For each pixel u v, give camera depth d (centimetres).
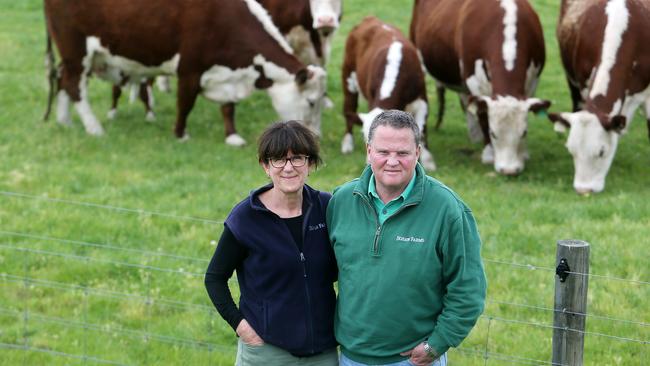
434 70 1448
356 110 1427
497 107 1199
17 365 674
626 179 1205
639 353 692
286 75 1355
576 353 510
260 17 1346
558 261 504
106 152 1283
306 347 478
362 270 459
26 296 751
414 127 445
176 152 1290
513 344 704
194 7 1309
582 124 1134
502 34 1266
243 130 1452
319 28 1469
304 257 471
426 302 457
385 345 463
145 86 1458
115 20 1324
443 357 485
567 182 1192
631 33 1207
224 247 479
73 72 1371
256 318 481
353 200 468
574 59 1305
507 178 1201
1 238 920
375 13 2341
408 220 451
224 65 1341
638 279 815
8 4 2517
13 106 1557
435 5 1452
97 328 731
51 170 1181
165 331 730
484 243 920
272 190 477
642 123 1510
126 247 903
